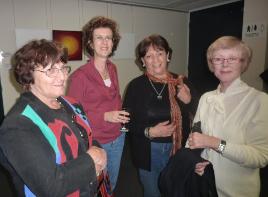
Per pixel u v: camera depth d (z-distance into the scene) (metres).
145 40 1.54
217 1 4.37
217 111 1.09
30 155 0.70
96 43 1.61
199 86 5.19
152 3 4.43
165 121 1.51
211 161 1.12
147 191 1.60
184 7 4.84
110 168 1.79
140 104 1.54
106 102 1.65
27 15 3.45
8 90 3.45
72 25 3.87
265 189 2.32
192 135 1.05
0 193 2.34
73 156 0.87
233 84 1.08
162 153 1.51
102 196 1.09
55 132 0.84
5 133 0.72
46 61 0.83
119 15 4.36
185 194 1.11
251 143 1.00
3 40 3.33
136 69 4.71
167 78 1.58
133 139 1.59
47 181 0.71
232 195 1.07
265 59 3.22
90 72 1.58
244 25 3.45
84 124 1.07
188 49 5.42
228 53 1.04
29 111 0.80
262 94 1.01
